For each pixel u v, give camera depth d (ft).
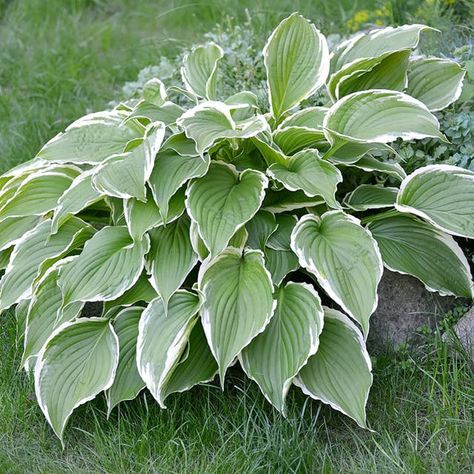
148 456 6.02
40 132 8.60
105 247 6.23
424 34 8.05
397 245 6.38
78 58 9.70
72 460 6.10
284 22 6.62
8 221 6.86
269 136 6.42
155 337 6.00
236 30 8.21
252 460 5.86
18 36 10.07
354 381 5.95
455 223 6.17
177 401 6.23
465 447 5.88
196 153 6.22
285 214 6.40
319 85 6.58
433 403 6.06
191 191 6.11
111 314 6.32
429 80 6.79
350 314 5.87
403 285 6.47
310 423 6.12
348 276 5.94
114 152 6.50
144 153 6.15
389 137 6.19
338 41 8.13
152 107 6.66
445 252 6.39
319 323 5.92
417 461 5.79
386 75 6.73
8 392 6.41
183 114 6.37
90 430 6.22
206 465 5.93
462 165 6.59
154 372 5.94
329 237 6.09
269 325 6.03
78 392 6.06
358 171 6.68
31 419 6.31
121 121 6.65
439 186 6.29
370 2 9.27
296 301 6.06
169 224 6.27
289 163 6.28
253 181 6.19
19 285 6.48
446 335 6.32
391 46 6.75
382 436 6.00
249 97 6.78
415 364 6.27
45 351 6.14
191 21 9.87
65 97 9.18
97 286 6.09
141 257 6.10
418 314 6.45
